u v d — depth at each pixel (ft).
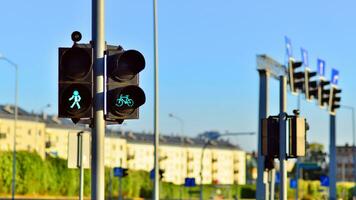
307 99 98.27
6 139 426.51
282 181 46.55
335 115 161.79
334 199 160.35
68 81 32.22
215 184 447.83
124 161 536.83
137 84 32.60
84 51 32.24
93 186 32.53
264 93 90.38
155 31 110.93
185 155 631.15
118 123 32.68
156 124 111.55
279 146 46.14
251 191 473.67
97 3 32.81
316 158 311.47
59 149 486.38
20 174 324.39
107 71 32.32
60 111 32.17
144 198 394.93
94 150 32.42
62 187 352.49
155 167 110.73
